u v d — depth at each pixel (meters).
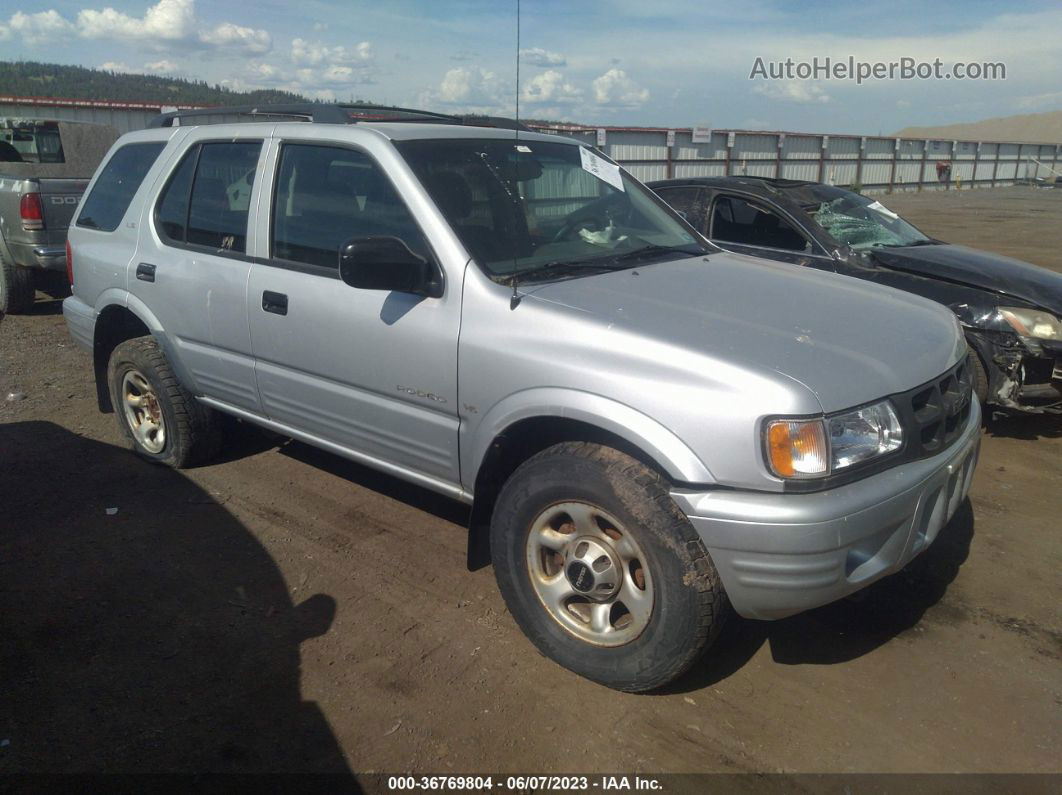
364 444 3.63
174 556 3.88
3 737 2.71
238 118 4.66
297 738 2.73
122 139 4.91
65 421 5.67
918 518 2.77
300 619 3.39
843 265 5.49
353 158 3.55
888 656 3.15
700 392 2.58
